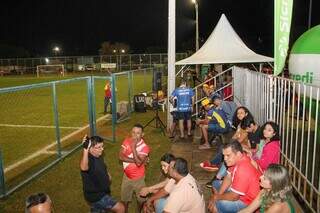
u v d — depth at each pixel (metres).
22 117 15.02
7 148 9.99
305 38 8.35
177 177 4.14
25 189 6.86
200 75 27.64
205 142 9.22
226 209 4.47
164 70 34.56
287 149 6.18
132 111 16.31
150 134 11.20
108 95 15.89
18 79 42.34
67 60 57.22
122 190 5.69
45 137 11.28
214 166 7.37
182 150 9.18
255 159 5.66
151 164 8.13
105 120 14.30
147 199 5.30
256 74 8.67
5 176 7.71
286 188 3.49
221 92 14.03
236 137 6.81
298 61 8.35
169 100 10.56
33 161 8.77
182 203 4.00
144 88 27.19
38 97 22.20
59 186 7.00
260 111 8.15
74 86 29.92
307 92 5.95
